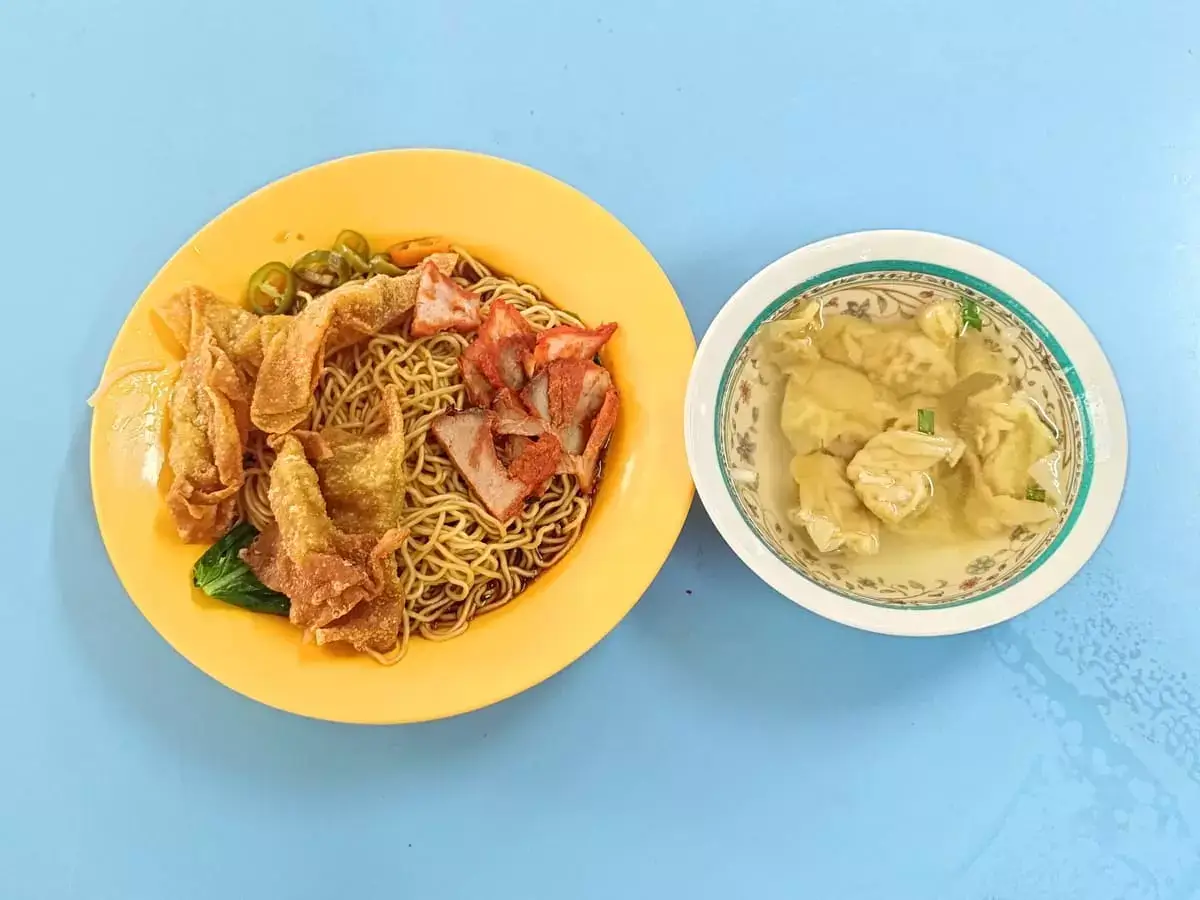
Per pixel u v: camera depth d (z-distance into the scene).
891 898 0.40
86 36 0.47
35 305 0.44
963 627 0.33
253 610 0.39
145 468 0.39
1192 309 0.44
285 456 0.39
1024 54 0.47
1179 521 0.42
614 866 0.40
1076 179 0.46
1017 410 0.36
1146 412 0.43
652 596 0.42
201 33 0.47
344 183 0.40
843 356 0.38
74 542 0.43
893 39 0.48
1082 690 0.42
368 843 0.40
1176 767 0.41
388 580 0.39
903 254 0.35
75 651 0.42
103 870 0.40
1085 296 0.45
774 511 0.37
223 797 0.41
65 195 0.46
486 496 0.42
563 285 0.43
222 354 0.39
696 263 0.45
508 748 0.41
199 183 0.46
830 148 0.46
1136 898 0.40
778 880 0.40
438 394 0.44
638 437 0.40
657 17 0.47
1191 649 0.42
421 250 0.43
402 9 0.47
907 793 0.41
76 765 0.41
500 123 0.46
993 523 0.36
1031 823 0.41
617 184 0.46
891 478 0.36
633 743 0.41
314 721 0.41
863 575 0.36
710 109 0.47
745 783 0.41
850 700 0.42
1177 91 0.47
